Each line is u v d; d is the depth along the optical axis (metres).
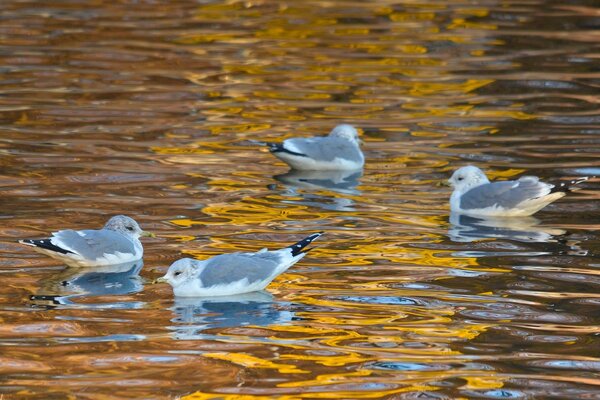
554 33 29.38
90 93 23.53
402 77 25.25
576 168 18.27
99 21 30.88
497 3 33.53
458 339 11.33
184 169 18.50
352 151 18.92
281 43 28.61
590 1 33.50
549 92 23.77
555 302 12.43
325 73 25.67
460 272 13.50
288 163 18.81
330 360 10.77
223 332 11.52
